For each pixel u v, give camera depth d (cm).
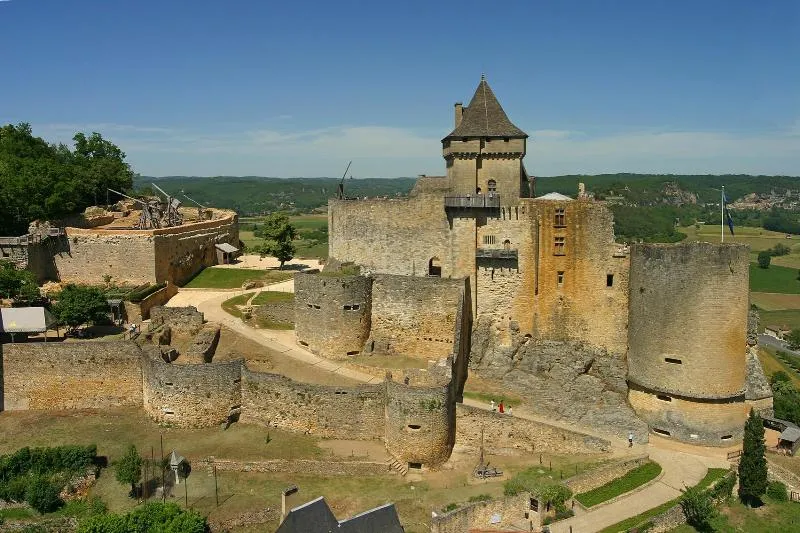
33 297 6712
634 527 4444
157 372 5650
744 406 5700
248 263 9756
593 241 6350
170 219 9838
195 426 5631
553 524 4500
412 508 4628
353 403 5497
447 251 6750
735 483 5106
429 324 6519
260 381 5666
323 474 5103
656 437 5738
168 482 4891
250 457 5169
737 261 5497
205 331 6644
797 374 9819
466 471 5219
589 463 5225
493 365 6438
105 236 7638
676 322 5628
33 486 4753
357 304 6519
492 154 6800
